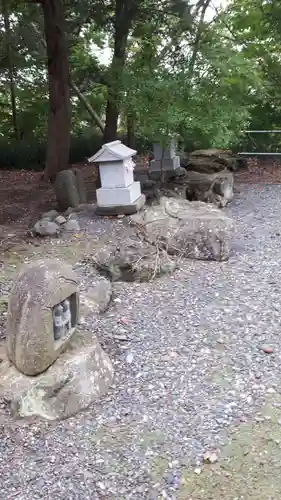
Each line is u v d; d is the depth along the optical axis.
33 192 8.87
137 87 6.80
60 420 2.69
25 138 13.66
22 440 2.55
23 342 2.73
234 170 9.55
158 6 8.40
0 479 2.32
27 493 2.24
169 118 6.53
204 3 8.09
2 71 12.20
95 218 6.22
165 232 5.05
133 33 8.48
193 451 2.46
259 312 3.81
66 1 8.93
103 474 2.33
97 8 8.57
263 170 9.76
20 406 2.68
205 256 4.94
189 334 3.51
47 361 2.76
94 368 2.90
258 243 5.48
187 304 3.96
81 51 11.43
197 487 2.26
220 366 3.14
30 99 13.50
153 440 2.54
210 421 2.66
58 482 2.29
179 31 7.82
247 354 3.26
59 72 8.45
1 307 3.88
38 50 11.89
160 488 2.26
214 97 7.02
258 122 10.55
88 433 2.59
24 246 5.45
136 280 4.43
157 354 3.27
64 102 8.61
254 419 2.67
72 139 12.71
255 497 2.20
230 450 2.46
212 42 7.35
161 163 7.28
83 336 3.12
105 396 2.87
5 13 8.95
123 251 4.71
